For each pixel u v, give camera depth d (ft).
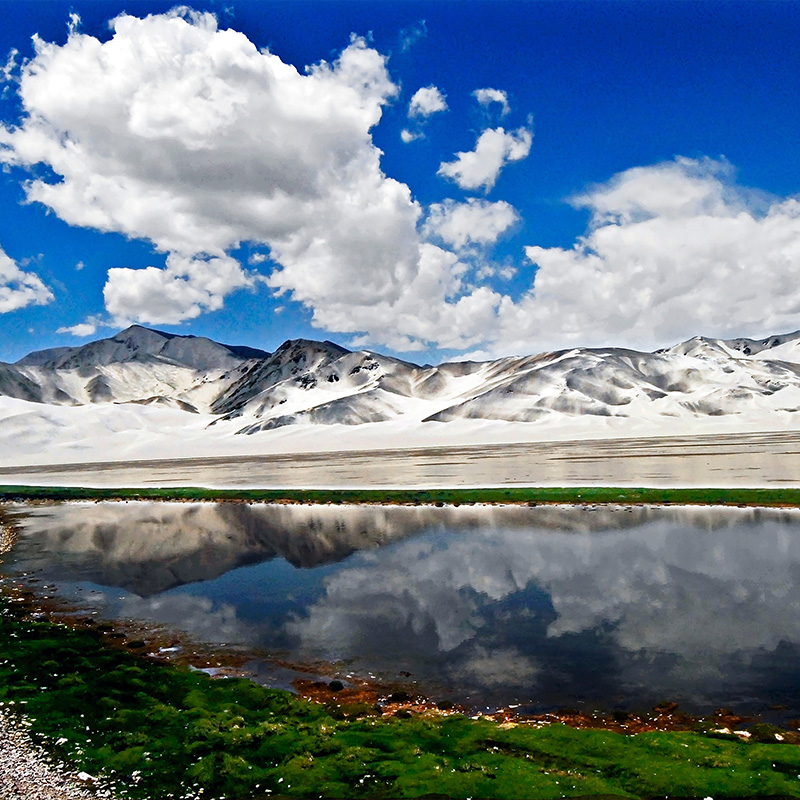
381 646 81.92
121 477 382.22
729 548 128.16
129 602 107.34
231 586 116.47
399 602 101.19
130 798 46.91
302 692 68.49
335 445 626.64
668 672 70.38
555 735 54.85
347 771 49.80
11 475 431.43
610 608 93.71
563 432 610.65
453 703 64.59
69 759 52.85
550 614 91.97
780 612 89.45
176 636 88.69
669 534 143.54
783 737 54.95
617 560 122.11
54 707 63.46
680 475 252.01
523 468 315.58
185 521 197.57
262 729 57.00
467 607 97.04
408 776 48.47
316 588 112.27
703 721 58.95
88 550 154.81
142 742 55.11
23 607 105.29
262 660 78.54
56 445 631.97
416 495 217.97
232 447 646.33
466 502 202.08
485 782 47.26
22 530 189.88
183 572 129.29
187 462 505.66
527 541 142.82
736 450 363.56
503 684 68.85
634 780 47.47
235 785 48.47
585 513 174.91
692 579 107.24
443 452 476.54
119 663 76.74
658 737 53.88
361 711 62.54
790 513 161.38
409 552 137.59
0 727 59.00
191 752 53.42
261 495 246.27
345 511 202.18
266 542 157.58
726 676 68.95
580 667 72.59
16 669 74.54
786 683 66.74
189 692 67.56
